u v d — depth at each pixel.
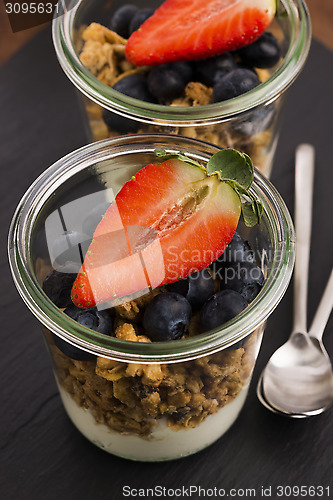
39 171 0.55
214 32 0.49
